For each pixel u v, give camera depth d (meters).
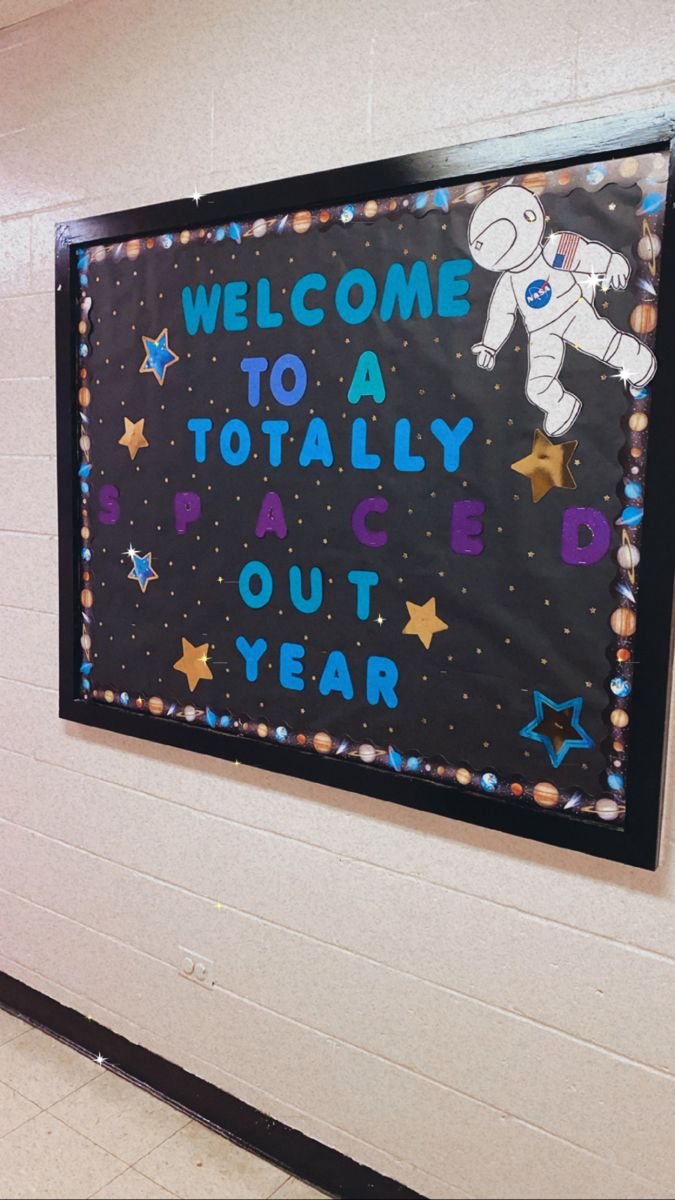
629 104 1.46
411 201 1.64
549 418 1.53
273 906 1.98
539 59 1.53
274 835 1.96
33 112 2.21
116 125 2.07
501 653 1.61
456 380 1.62
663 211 1.41
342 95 1.74
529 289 1.53
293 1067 1.98
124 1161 1.98
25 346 2.28
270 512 1.87
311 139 1.79
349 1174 1.91
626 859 1.50
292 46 1.79
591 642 1.52
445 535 1.65
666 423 1.42
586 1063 1.61
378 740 1.76
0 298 2.32
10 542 2.37
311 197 1.74
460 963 1.73
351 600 1.77
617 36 1.46
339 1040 1.91
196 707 2.03
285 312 1.81
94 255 2.09
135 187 2.05
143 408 2.04
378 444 1.71
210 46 1.90
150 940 2.20
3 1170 1.93
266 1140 2.03
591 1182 1.63
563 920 1.61
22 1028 2.45
